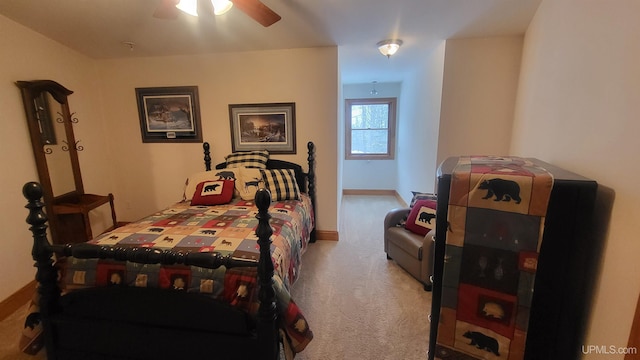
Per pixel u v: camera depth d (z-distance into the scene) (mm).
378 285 2549
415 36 2840
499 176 1116
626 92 1108
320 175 3445
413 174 4348
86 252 1456
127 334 1454
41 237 1464
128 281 1490
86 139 3352
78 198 3107
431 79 3383
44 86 2686
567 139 1634
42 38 2773
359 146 5898
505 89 2883
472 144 3029
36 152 2648
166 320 1431
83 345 1501
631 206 1052
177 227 2070
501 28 2617
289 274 1940
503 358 1200
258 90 3342
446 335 1283
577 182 1075
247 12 1827
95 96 3469
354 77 4996
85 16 2455
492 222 1142
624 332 1061
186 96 3449
